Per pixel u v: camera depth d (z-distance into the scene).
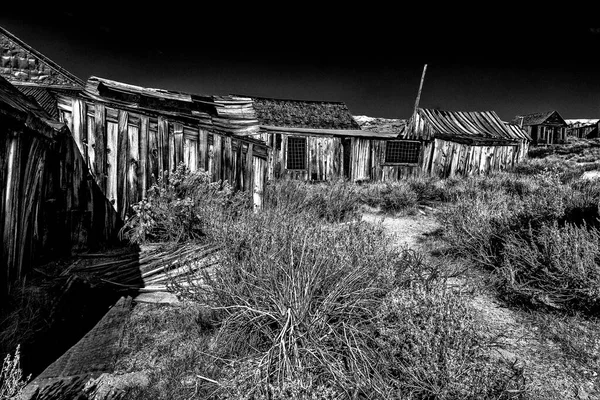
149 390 2.51
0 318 3.47
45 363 2.84
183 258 4.84
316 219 5.11
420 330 2.50
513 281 3.92
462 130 22.48
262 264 3.26
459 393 2.20
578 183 8.52
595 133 47.50
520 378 2.55
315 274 3.01
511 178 13.58
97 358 2.91
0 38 11.45
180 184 6.53
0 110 3.39
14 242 4.08
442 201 11.16
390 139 18.19
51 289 4.01
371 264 3.41
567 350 3.03
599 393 2.52
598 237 4.07
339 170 17.58
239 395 2.20
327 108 23.94
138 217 6.27
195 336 3.19
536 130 42.62
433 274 3.66
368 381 2.28
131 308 3.79
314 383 2.34
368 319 2.79
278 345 2.53
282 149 16.75
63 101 6.07
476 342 2.67
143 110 6.62
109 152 6.36
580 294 3.65
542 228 4.52
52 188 5.46
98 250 5.81
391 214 9.32
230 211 6.23
